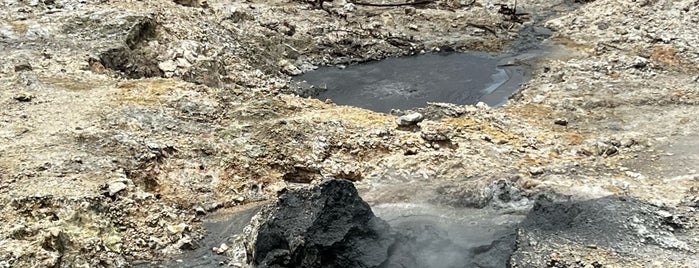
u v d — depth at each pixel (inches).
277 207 403.5
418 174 556.4
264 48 955.3
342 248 372.8
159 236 448.5
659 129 670.5
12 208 421.7
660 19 1028.5
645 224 422.6
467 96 855.1
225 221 483.5
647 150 614.9
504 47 1058.7
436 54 1040.2
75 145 518.6
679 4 1054.4
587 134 668.7
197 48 813.2
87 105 597.9
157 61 767.1
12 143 513.3
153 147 528.7
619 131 673.6
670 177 555.2
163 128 572.1
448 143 605.9
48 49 715.4
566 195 497.4
